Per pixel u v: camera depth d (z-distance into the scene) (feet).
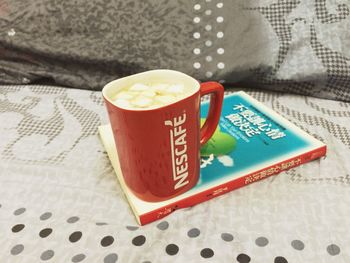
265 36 1.36
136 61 1.41
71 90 1.49
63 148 1.11
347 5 1.31
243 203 0.87
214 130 0.94
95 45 1.44
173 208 0.84
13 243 0.79
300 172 0.96
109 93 0.80
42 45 1.46
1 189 0.95
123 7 1.43
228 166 0.93
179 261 0.73
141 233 0.79
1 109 1.34
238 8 1.39
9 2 1.48
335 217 0.81
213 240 0.77
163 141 0.75
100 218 0.85
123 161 0.83
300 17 1.35
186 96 0.74
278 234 0.78
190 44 1.39
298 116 1.22
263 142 1.02
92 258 0.74
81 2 1.45
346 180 0.92
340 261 0.71
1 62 1.52
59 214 0.86
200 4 1.40
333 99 1.32
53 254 0.76
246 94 1.29
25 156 1.08
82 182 0.96
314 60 1.30
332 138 1.09
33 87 1.51
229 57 1.37
